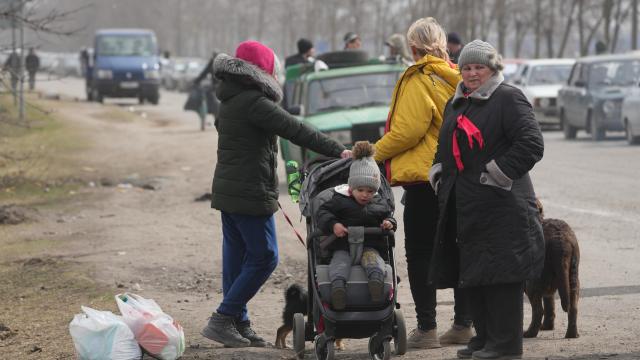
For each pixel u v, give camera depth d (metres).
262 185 16.33
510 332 14.01
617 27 110.44
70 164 52.47
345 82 38.88
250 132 16.17
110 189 42.94
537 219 13.93
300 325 15.51
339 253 14.72
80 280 23.89
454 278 14.68
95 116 86.75
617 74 59.41
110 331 14.86
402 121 15.84
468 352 14.79
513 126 13.64
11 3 37.81
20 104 68.00
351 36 43.38
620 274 21.73
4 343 18.84
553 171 42.38
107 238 29.89
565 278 15.69
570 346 15.42
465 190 13.89
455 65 16.50
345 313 14.48
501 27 126.44
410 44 16.36
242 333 17.22
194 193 40.44
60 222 34.00
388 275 14.58
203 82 75.25
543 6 132.00
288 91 43.16
